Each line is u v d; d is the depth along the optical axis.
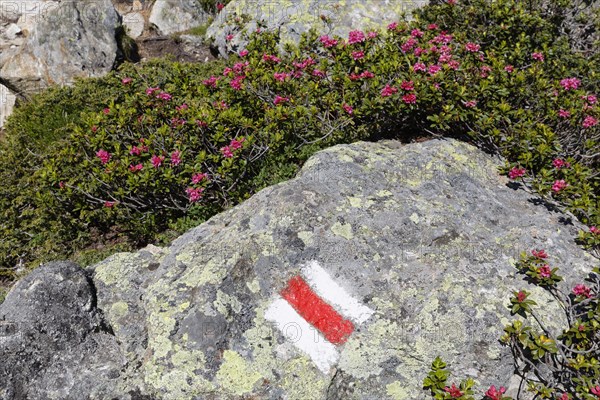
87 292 2.05
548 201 2.23
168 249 2.16
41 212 2.53
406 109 2.42
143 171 2.38
